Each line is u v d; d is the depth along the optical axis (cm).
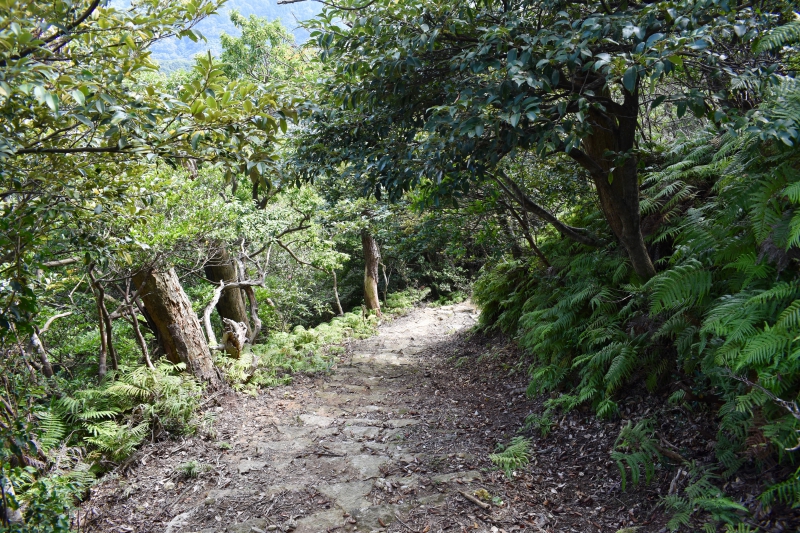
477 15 321
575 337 494
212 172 691
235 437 506
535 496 344
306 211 948
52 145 240
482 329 912
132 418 486
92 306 656
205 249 668
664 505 302
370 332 1200
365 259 1468
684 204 456
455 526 313
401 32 317
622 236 441
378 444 465
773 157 299
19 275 246
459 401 583
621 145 357
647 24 250
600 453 381
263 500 373
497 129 272
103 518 369
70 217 290
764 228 271
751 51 275
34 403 386
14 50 169
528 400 529
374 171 398
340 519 335
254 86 253
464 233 666
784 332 240
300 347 967
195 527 345
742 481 283
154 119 223
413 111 375
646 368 417
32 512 292
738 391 298
